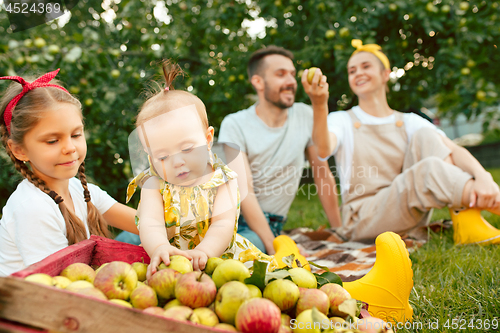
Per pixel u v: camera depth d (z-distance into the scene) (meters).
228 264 1.05
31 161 1.42
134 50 4.38
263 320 0.82
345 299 1.04
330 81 4.23
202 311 0.90
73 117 1.41
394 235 1.36
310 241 2.58
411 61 4.01
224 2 4.25
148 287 0.97
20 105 1.36
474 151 10.16
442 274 1.72
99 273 0.96
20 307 0.72
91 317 0.73
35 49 3.25
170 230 1.42
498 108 3.95
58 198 1.42
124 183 4.19
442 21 3.62
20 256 1.40
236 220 1.46
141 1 4.27
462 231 2.16
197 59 4.79
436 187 2.15
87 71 3.47
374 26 3.62
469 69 3.79
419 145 2.46
